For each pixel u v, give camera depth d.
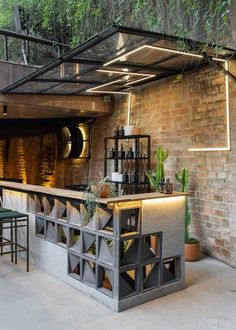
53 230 3.79
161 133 5.25
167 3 3.85
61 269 3.61
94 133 6.80
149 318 2.79
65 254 3.55
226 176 4.19
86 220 3.27
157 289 3.19
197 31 3.70
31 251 4.21
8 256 4.51
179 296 3.24
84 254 3.28
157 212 3.21
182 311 2.93
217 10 3.40
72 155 7.14
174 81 4.97
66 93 5.50
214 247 4.40
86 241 3.30
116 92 5.83
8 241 4.24
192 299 3.18
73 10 5.77
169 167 5.10
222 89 4.24
